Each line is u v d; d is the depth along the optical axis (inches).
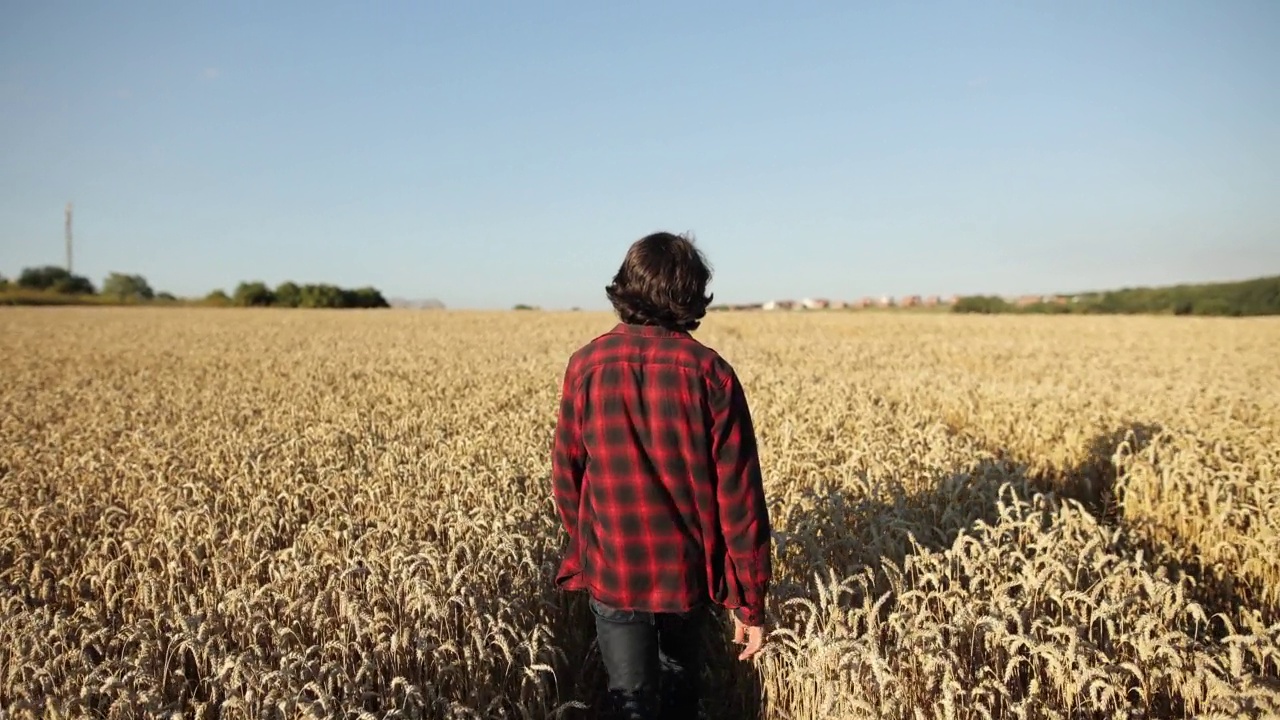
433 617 151.6
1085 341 1141.7
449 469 271.7
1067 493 310.5
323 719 117.2
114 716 123.7
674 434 112.0
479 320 1817.2
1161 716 136.8
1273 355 906.1
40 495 260.5
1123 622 151.5
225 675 134.3
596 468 115.9
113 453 338.3
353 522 212.5
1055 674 133.3
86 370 738.2
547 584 177.5
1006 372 711.7
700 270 116.2
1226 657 135.7
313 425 398.6
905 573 168.4
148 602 169.5
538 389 544.1
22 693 131.0
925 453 279.9
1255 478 273.6
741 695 167.2
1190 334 1286.9
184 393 550.9
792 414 378.9
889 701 127.7
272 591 164.6
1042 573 158.2
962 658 141.6
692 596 116.3
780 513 221.5
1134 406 428.5
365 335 1273.4
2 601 171.9
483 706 140.3
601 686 171.6
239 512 229.9
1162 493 269.1
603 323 1672.0
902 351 938.1
